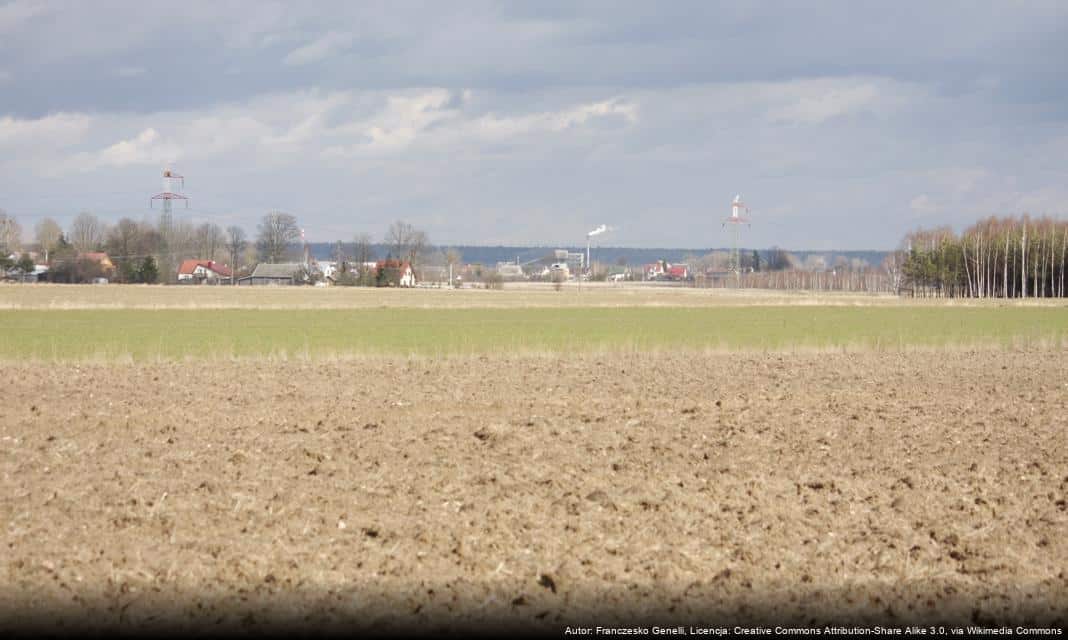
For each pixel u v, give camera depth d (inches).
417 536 1786.4
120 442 2640.3
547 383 3981.3
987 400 3572.8
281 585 1550.2
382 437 2743.6
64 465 2345.0
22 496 2034.9
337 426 2910.9
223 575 1587.1
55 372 4291.3
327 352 5310.0
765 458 2512.3
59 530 1798.7
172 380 4018.2
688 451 2591.0
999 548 1775.3
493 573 1610.5
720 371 4478.3
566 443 2682.1
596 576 1610.5
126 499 2021.4
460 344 6023.6
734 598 1531.7
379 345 5964.6
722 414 3201.3
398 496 2064.5
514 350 5457.7
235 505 1973.4
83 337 6471.5
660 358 5108.3
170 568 1605.6
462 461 2431.1
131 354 5137.8
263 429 2851.9
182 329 7273.6
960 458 2534.5
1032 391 3841.0
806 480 2261.3
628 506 2001.7
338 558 1668.3
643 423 3016.7
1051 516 1984.5
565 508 1987.0
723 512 1978.3
